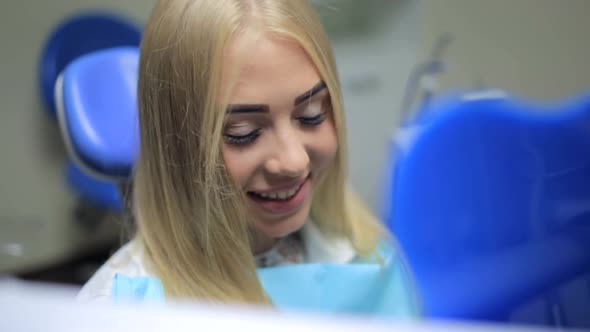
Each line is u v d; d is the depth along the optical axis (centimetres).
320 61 40
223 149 40
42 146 134
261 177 41
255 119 38
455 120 48
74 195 141
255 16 37
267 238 52
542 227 54
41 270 139
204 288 44
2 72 124
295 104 39
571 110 54
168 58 39
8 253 133
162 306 18
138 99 43
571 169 54
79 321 18
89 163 62
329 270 53
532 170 52
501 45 138
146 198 46
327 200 55
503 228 52
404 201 47
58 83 66
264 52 37
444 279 49
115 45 117
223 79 37
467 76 139
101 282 46
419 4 134
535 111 53
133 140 60
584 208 55
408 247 48
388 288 56
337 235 58
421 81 136
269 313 17
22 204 134
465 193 49
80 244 145
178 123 40
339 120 45
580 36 139
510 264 53
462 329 18
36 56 128
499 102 50
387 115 147
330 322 17
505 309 54
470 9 134
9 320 18
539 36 138
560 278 56
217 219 42
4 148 128
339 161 51
